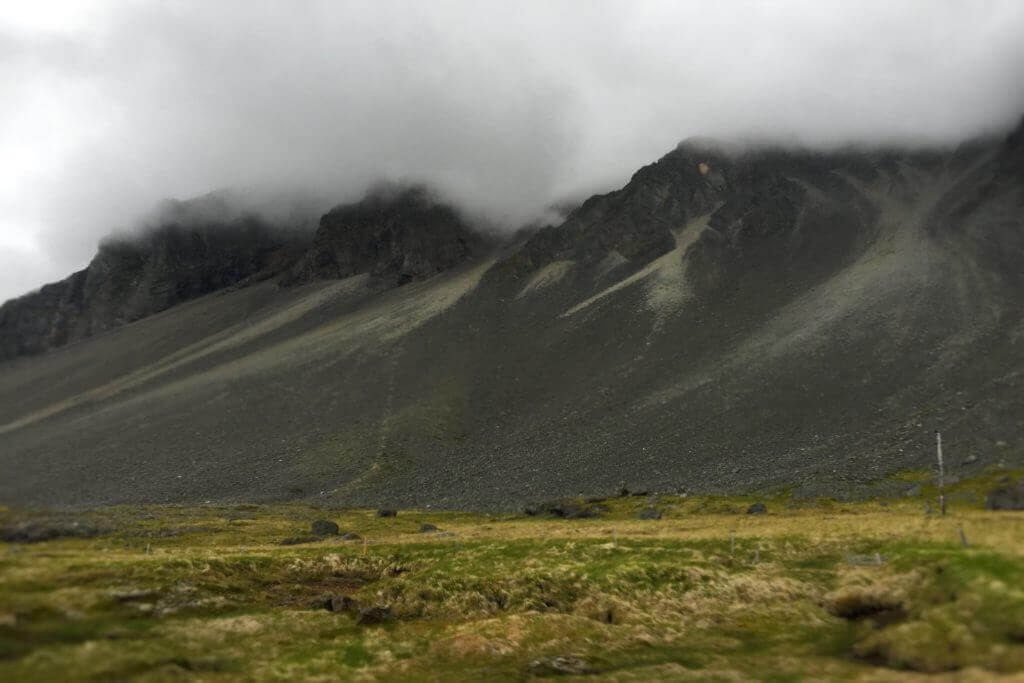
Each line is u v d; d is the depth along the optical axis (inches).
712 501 3769.7
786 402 5305.1
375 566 2058.3
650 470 4734.3
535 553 2005.4
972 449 3885.3
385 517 4065.0
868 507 3139.8
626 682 1091.9
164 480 5772.6
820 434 4690.0
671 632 1389.0
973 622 1037.2
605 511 3759.8
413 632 1497.3
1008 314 5821.9
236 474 5876.0
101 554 1870.1
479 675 1184.8
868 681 956.0
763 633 1328.7
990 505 2778.1
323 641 1396.4
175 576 1633.9
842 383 5393.7
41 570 1492.4
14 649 1062.4
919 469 3806.6
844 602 1384.1
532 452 5644.7
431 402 7278.5
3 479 4835.1
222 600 1583.4
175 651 1184.8
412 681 1162.6
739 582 1616.6
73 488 5561.0
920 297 6673.2
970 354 5270.7
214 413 7529.5
